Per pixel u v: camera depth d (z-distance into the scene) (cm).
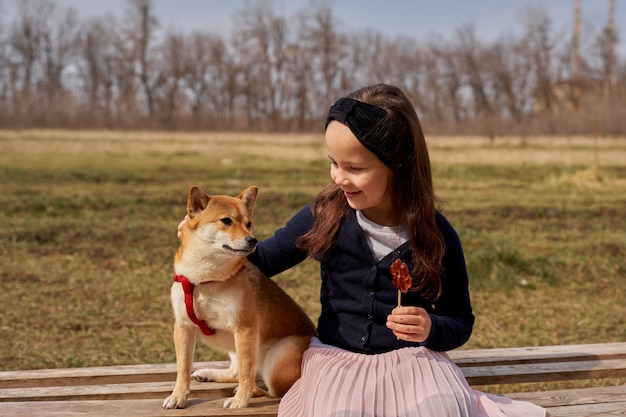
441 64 6956
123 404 313
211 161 2222
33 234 934
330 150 270
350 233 287
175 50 7225
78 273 794
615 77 5631
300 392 286
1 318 636
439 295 284
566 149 2792
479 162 2236
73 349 560
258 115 7325
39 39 7194
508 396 339
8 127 4953
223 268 305
